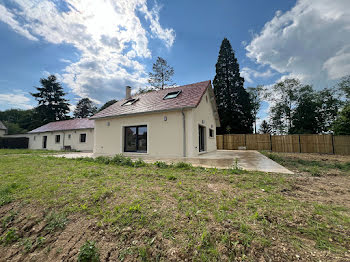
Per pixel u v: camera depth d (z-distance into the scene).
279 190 3.12
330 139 12.84
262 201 2.59
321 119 23.91
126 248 1.84
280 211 2.25
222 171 4.68
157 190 3.16
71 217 2.49
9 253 2.09
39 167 5.75
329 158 9.26
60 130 20.08
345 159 8.73
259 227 1.91
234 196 2.80
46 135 22.09
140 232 2.01
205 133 11.16
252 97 28.20
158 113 9.28
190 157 8.20
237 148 16.38
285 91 26.33
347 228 1.88
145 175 4.36
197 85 11.02
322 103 23.78
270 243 1.67
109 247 1.89
